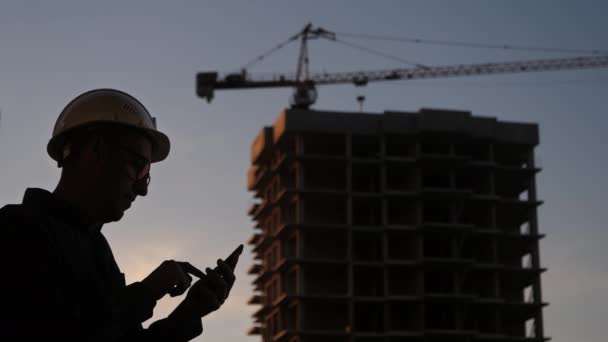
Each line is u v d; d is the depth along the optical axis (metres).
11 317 3.40
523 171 139.38
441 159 134.38
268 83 186.38
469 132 136.50
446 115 136.50
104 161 3.84
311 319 128.50
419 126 135.50
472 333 127.38
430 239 135.12
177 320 3.64
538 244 137.62
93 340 3.49
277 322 135.50
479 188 139.50
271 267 140.12
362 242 133.50
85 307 3.53
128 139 3.88
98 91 3.97
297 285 129.62
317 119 134.62
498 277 134.75
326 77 188.75
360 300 128.12
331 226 130.25
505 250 139.50
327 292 129.75
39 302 3.42
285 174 138.12
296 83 187.75
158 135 4.09
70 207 3.71
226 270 3.84
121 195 3.87
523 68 190.62
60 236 3.58
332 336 127.06
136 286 3.89
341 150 136.75
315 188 133.88
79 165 3.85
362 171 135.88
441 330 127.94
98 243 3.81
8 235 3.46
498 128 139.25
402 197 133.62
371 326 129.75
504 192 144.12
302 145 134.88
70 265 3.54
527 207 139.25
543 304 134.75
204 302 3.72
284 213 136.50
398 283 132.25
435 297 129.12
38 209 3.64
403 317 130.88
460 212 135.25
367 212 135.38
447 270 132.50
